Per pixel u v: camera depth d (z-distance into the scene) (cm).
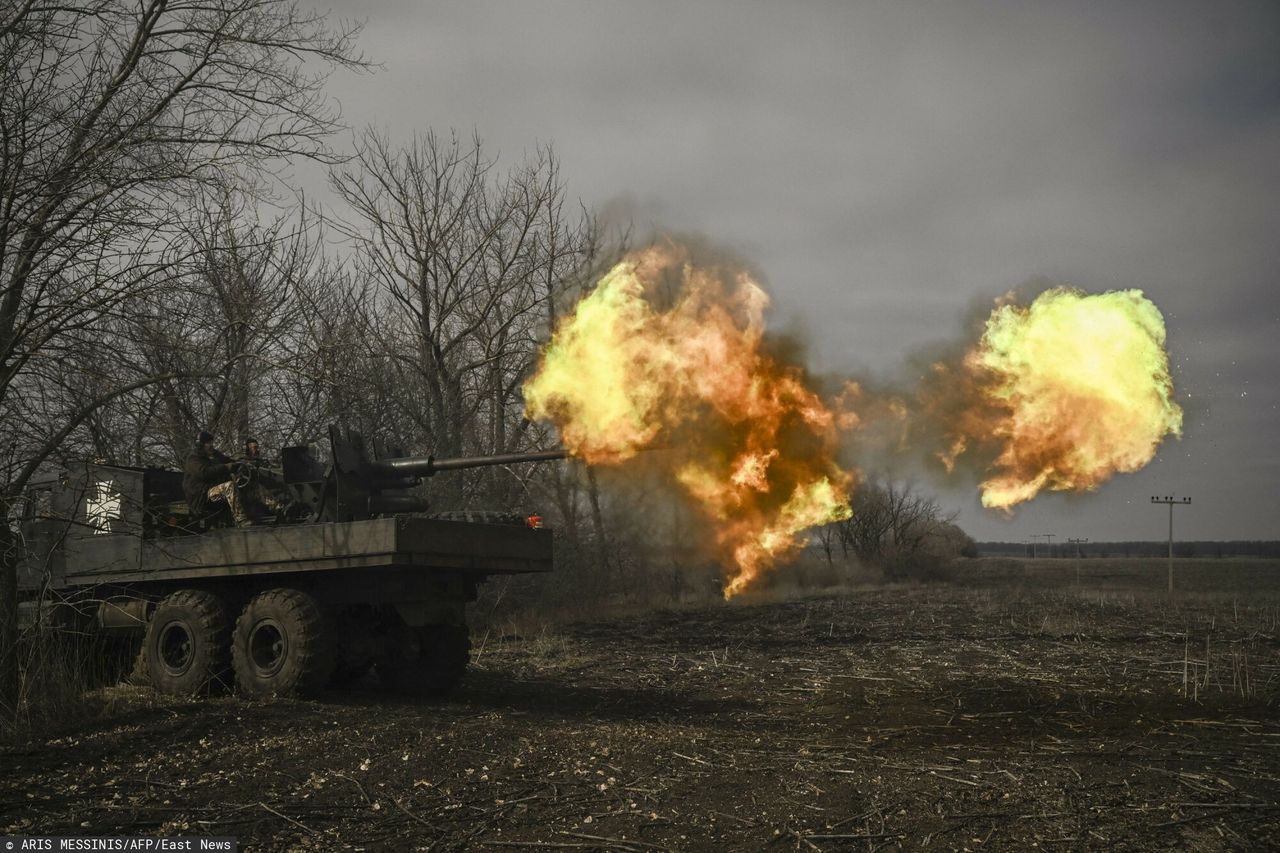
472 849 620
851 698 1196
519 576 2369
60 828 656
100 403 1155
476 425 2505
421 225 2484
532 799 712
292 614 1127
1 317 1102
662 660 1577
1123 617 2144
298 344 1769
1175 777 763
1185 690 1207
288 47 1229
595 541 2588
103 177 1070
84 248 1066
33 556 1109
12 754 834
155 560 1203
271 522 1224
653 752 845
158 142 1127
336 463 1188
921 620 2114
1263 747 888
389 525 1073
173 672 1180
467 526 1160
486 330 2544
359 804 704
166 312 1220
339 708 1052
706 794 722
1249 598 2808
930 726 1010
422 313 2461
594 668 1499
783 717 1079
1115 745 895
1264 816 671
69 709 979
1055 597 2820
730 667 1480
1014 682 1284
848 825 656
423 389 2450
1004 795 719
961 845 618
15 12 1072
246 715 982
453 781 757
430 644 1266
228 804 702
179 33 1200
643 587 2727
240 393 1741
